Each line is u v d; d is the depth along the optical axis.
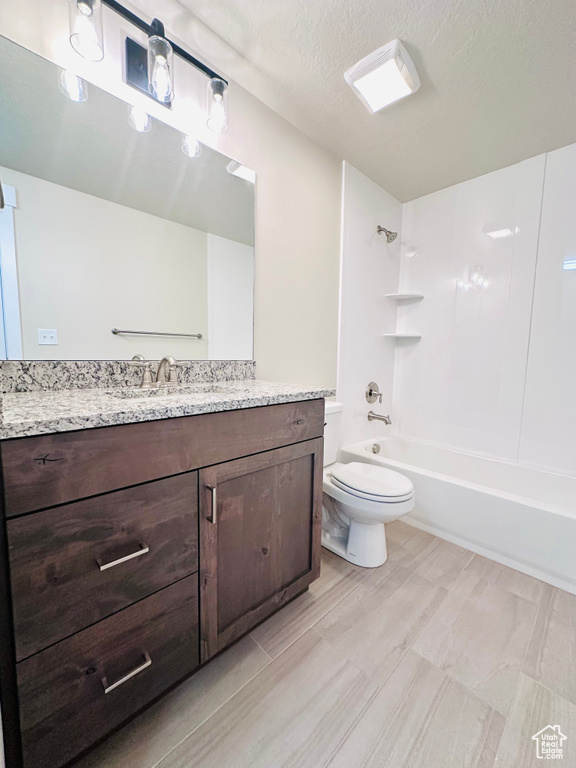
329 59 1.28
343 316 2.07
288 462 1.15
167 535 0.82
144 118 1.18
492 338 2.10
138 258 1.23
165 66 1.06
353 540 1.60
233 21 1.14
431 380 2.40
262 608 1.11
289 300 1.74
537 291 1.91
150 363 1.28
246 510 1.03
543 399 1.92
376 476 1.61
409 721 0.89
